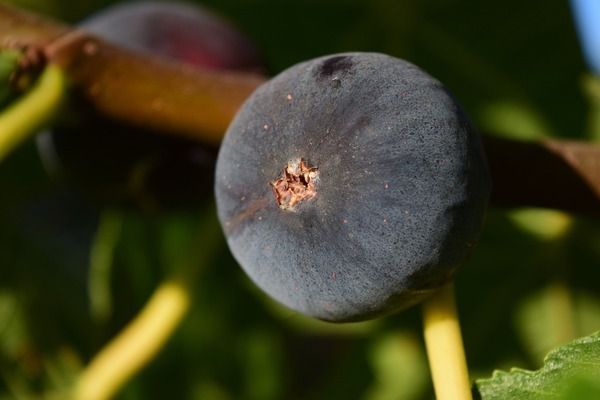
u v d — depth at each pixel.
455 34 0.54
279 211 0.40
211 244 0.48
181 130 0.45
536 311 0.52
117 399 0.54
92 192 0.50
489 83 0.54
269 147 0.40
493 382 0.39
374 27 0.54
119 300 0.54
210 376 0.55
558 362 0.39
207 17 0.51
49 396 0.53
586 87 0.53
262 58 0.51
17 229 0.54
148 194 0.50
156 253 0.54
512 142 0.42
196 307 0.55
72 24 0.56
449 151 0.39
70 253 0.55
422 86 0.40
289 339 0.56
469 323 0.52
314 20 0.55
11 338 0.53
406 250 0.39
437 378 0.40
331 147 0.39
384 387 0.53
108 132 0.48
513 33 0.54
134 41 0.49
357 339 0.53
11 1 0.55
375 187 0.39
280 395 0.55
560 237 0.52
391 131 0.39
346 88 0.40
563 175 0.42
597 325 0.52
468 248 0.40
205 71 0.45
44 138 0.49
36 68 0.44
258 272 0.40
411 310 0.53
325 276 0.39
